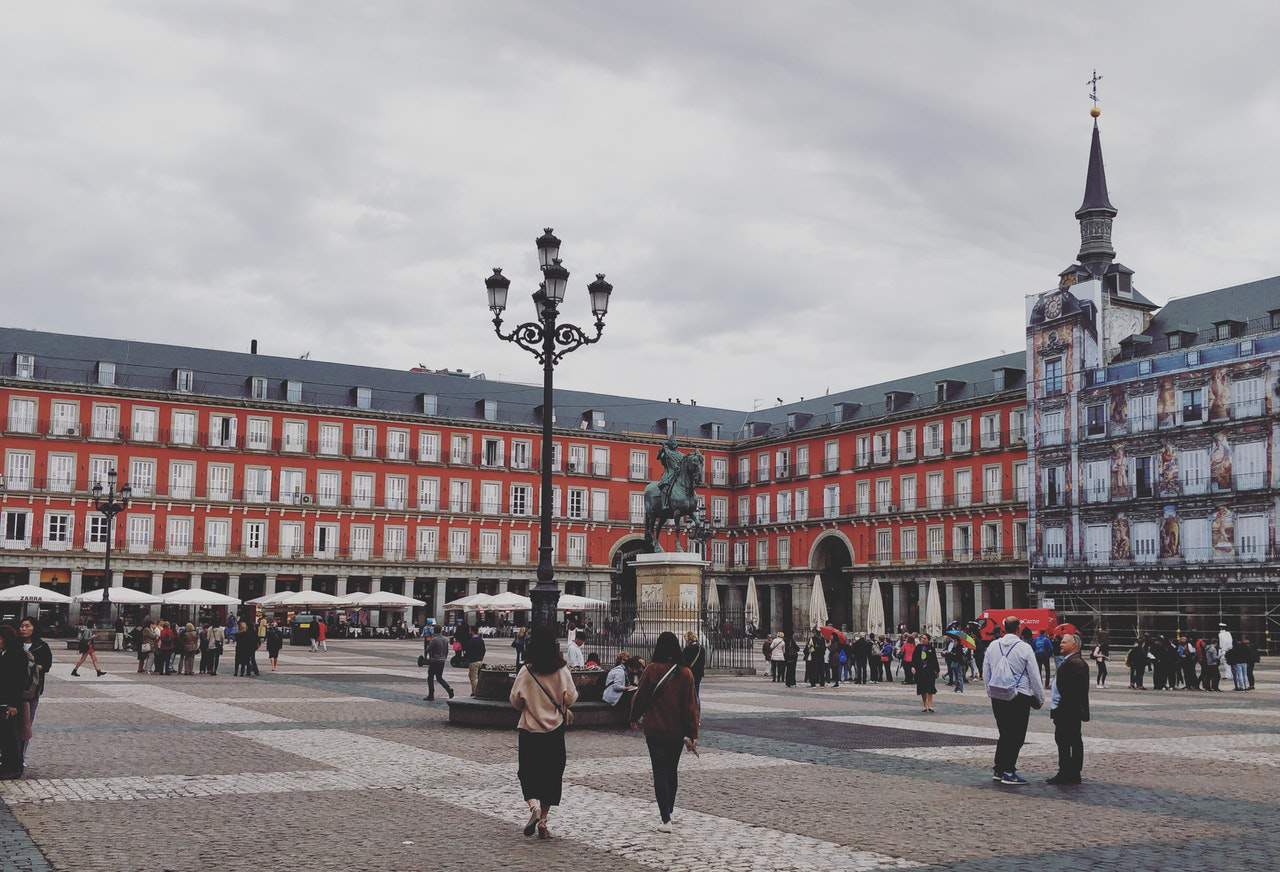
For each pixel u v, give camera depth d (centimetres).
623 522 8612
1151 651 3381
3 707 1214
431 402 8194
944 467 7388
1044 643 3167
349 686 2808
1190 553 5844
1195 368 5897
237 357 7856
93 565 7062
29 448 6969
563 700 996
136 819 1029
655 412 9206
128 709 2089
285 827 1006
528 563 8288
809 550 8312
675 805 1145
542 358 2134
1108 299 6456
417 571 7944
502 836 984
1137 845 973
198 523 7369
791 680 3142
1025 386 6900
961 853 934
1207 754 1620
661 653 1053
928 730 1917
